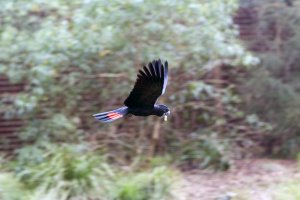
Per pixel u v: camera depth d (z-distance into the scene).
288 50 14.84
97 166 11.95
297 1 14.64
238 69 15.00
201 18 12.45
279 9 14.80
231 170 13.79
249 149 15.02
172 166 13.58
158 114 5.89
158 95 5.66
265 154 15.29
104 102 13.19
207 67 13.19
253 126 14.77
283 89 14.66
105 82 12.88
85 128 13.34
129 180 11.69
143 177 11.64
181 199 11.74
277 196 11.97
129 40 12.29
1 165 12.59
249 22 15.54
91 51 11.92
